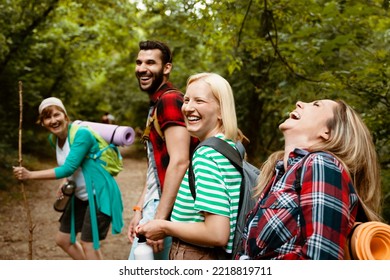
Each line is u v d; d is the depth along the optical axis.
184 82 10.88
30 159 11.58
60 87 13.10
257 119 8.90
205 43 6.33
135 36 12.02
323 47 4.21
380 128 3.43
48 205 7.73
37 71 11.43
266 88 6.63
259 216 1.39
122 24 10.48
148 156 2.41
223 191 1.57
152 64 2.48
